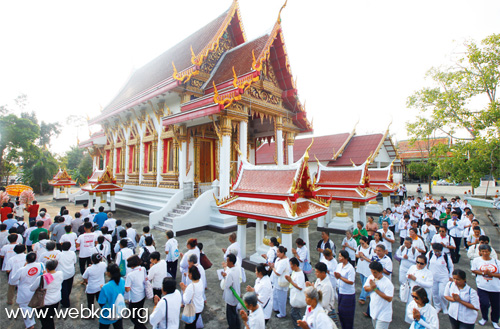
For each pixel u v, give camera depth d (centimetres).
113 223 1002
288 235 749
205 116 1341
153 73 2419
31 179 3559
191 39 2294
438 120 2212
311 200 840
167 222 1403
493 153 1709
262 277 531
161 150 1881
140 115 2148
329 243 688
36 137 3631
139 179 2123
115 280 477
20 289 545
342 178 1372
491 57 1953
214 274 844
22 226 952
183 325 579
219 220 1366
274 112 1658
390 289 460
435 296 632
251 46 1695
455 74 2130
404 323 584
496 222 1609
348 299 514
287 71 1639
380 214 1961
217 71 1791
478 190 3112
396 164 3350
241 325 569
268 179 851
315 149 3128
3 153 3562
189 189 1628
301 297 505
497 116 1798
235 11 1853
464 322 470
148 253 662
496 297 561
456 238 959
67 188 2983
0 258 860
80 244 774
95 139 2727
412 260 630
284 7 1509
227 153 1350
